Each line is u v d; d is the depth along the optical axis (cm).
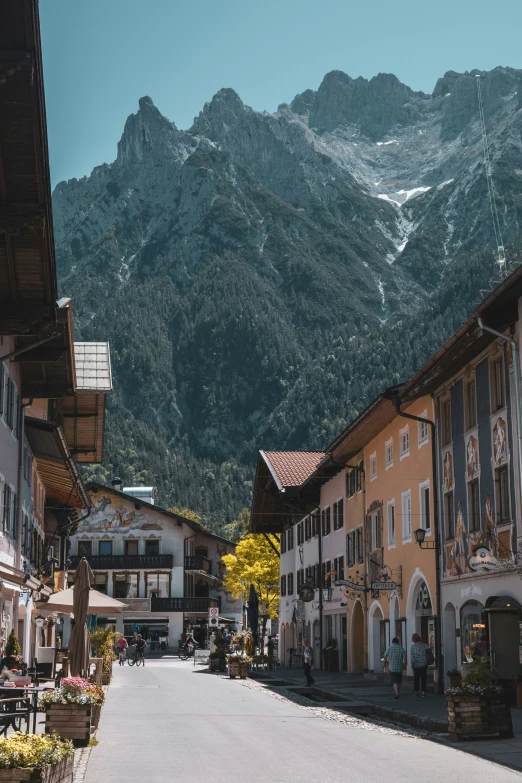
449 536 3017
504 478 2580
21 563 3191
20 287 1897
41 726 1827
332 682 3703
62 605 3300
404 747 1591
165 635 9125
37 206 1520
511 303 2430
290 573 6156
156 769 1320
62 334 2648
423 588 3312
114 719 2128
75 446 4303
